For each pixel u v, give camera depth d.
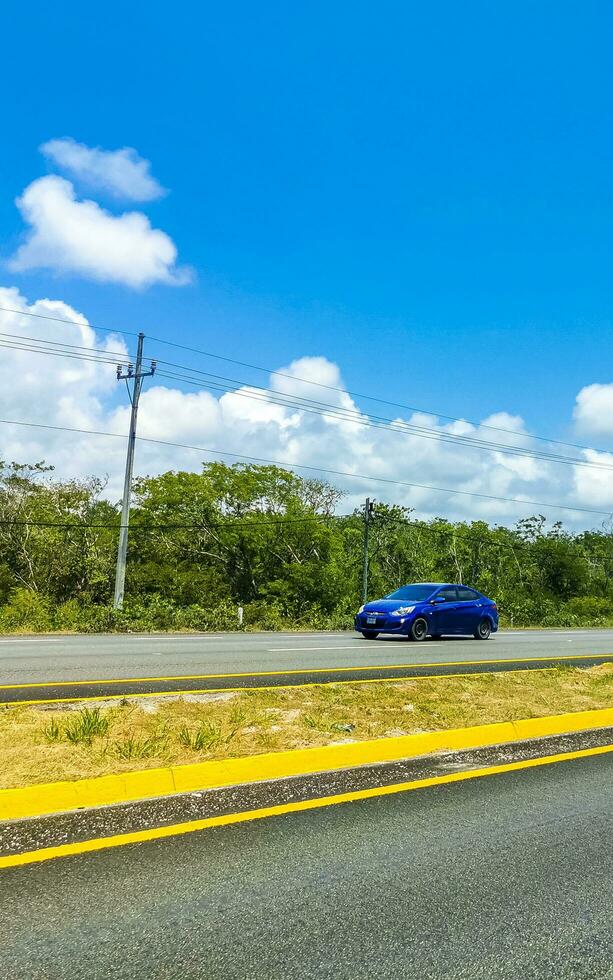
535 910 3.61
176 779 5.54
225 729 7.19
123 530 28.62
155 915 3.48
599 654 18.22
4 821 4.70
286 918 3.47
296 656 15.09
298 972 3.01
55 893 3.69
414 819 4.95
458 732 7.32
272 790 5.54
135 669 12.33
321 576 45.72
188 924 3.39
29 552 43.25
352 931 3.36
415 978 3.00
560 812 5.17
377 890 3.79
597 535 74.25
